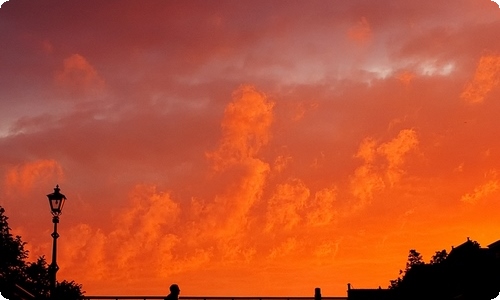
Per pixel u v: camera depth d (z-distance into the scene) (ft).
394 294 171.32
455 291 148.36
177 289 75.51
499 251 143.02
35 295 107.76
